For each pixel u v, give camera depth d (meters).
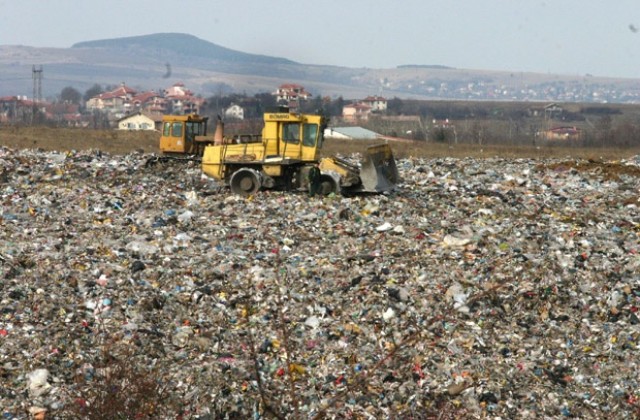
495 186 98.62
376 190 83.31
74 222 70.31
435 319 27.16
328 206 79.00
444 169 113.62
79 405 32.56
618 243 66.50
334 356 42.84
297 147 86.31
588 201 90.19
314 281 54.16
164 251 61.00
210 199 83.44
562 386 41.47
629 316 49.72
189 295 50.72
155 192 87.56
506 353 44.62
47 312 46.09
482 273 55.84
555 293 52.03
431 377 41.00
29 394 36.88
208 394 37.69
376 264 57.66
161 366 40.47
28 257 56.19
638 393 40.25
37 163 103.69
